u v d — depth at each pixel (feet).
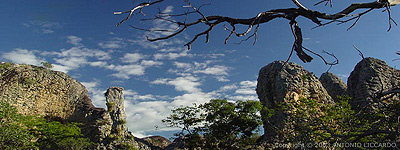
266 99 152.05
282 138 112.88
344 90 187.52
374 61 159.02
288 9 10.13
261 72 165.58
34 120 138.41
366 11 9.45
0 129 85.51
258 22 10.08
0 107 95.50
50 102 200.75
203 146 118.83
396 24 9.41
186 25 9.66
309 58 10.40
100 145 181.68
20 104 186.09
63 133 137.28
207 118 121.29
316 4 9.80
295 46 10.66
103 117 194.29
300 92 140.26
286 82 142.92
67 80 212.02
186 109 123.13
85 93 218.38
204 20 9.82
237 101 122.83
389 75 152.87
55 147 137.49
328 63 10.09
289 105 108.88
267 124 132.05
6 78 188.24
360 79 154.40
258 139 140.56
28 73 196.13
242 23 10.26
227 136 116.78
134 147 189.37
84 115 198.70
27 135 95.04
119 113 206.39
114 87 219.20
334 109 90.02
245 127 116.16
